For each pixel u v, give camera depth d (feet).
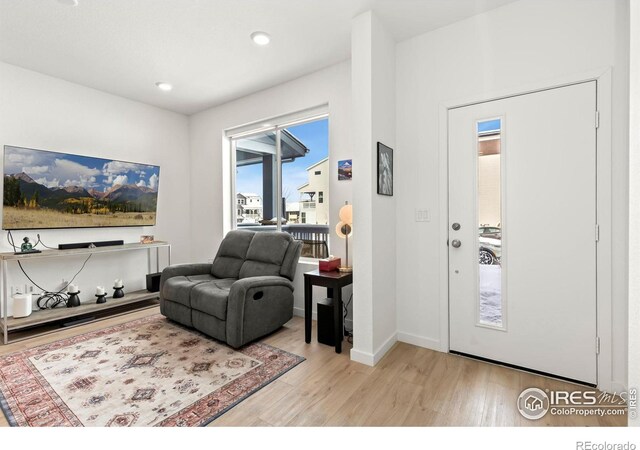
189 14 7.63
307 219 11.69
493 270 7.57
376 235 7.73
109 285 12.47
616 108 6.08
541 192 6.88
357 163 7.70
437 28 8.14
